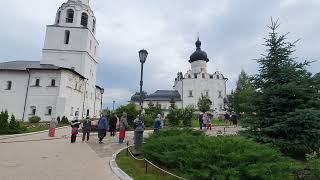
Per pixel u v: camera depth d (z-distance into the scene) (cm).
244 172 721
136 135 1330
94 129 2686
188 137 1080
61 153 1349
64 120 3844
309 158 938
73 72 4766
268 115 1310
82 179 848
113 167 1015
